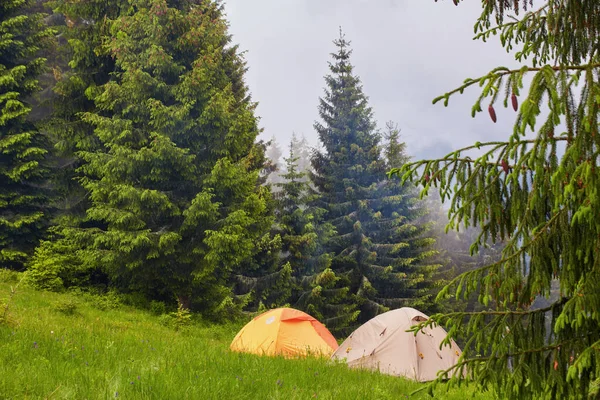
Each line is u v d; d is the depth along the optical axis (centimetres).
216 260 1742
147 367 655
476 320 339
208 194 1712
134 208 1694
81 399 500
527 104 267
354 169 2720
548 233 318
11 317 883
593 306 289
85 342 810
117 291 1847
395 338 1138
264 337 1244
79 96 2077
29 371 570
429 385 353
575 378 292
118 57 1830
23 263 1823
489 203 334
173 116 1769
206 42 1969
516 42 381
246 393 615
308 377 798
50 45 2131
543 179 306
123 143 1794
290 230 2386
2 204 1845
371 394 711
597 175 264
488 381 327
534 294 317
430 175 346
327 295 2409
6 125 1908
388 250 2647
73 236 1767
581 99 274
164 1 1858
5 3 1984
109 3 2045
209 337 1549
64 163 2255
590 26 324
